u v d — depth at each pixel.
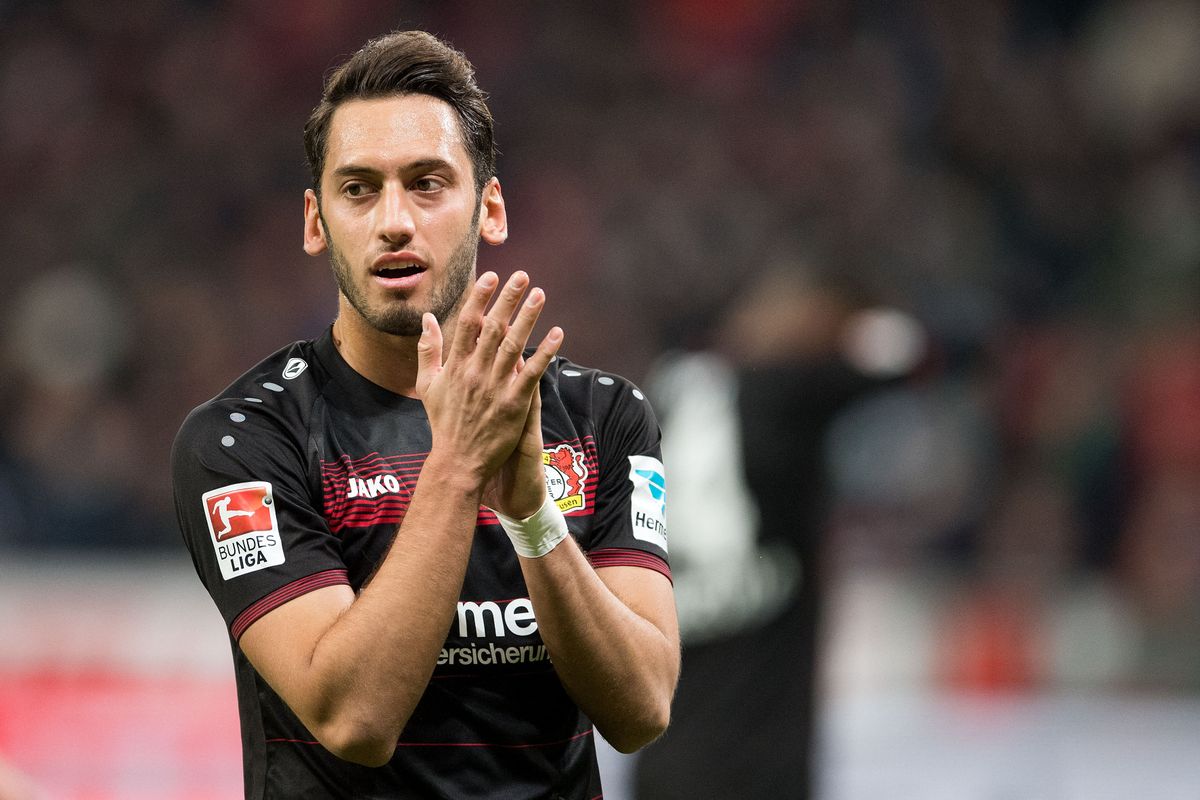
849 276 17.45
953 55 45.88
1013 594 26.19
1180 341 37.47
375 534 8.79
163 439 38.22
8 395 38.66
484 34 46.50
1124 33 46.22
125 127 44.56
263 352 40.31
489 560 8.88
